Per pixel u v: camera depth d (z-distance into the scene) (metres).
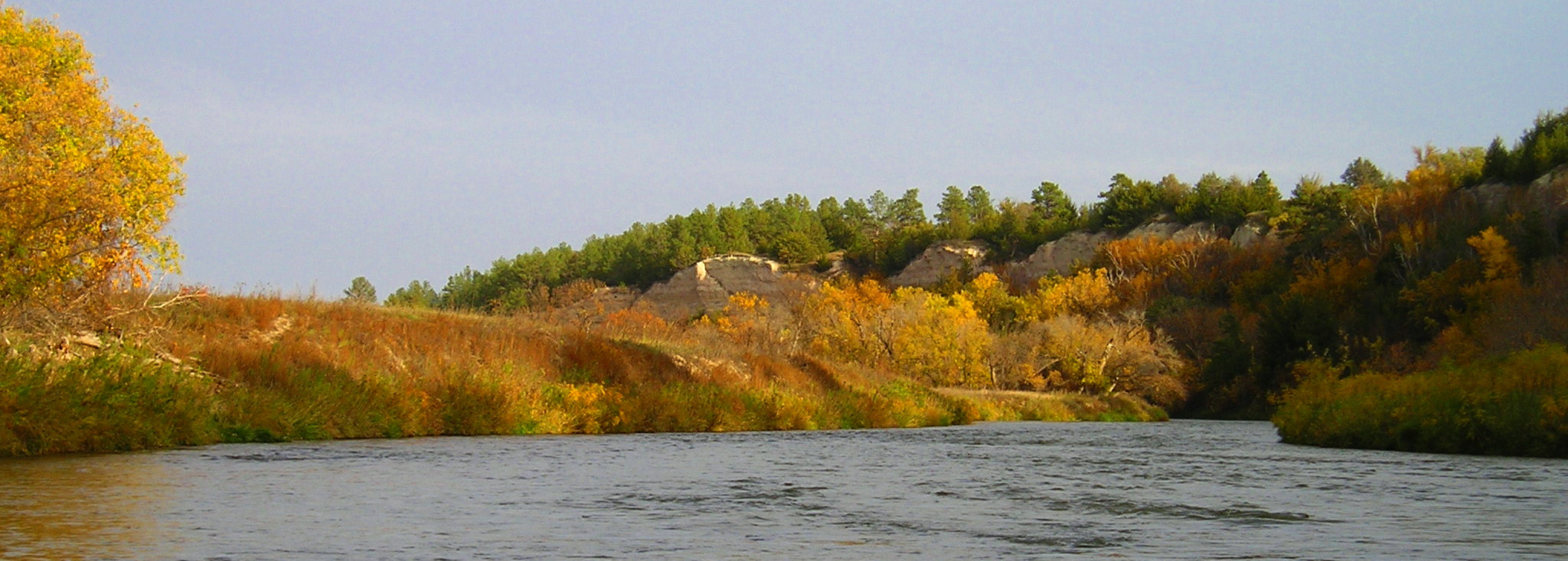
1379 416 23.59
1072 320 80.06
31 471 12.87
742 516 9.72
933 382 74.44
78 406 16.80
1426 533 8.77
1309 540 8.32
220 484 11.79
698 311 129.12
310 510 9.60
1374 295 73.50
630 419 30.16
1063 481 13.87
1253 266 101.00
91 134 26.09
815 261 159.25
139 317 24.72
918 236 153.12
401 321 32.84
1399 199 87.88
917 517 9.73
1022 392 67.19
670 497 11.23
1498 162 91.50
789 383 41.53
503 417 26.91
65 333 21.23
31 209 19.83
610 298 144.75
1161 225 131.38
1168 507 10.66
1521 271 63.00
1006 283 117.38
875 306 87.75
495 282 173.00
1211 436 31.33
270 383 23.78
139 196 25.28
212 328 27.08
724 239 168.50
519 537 8.18
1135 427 42.34
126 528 8.20
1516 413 20.22
